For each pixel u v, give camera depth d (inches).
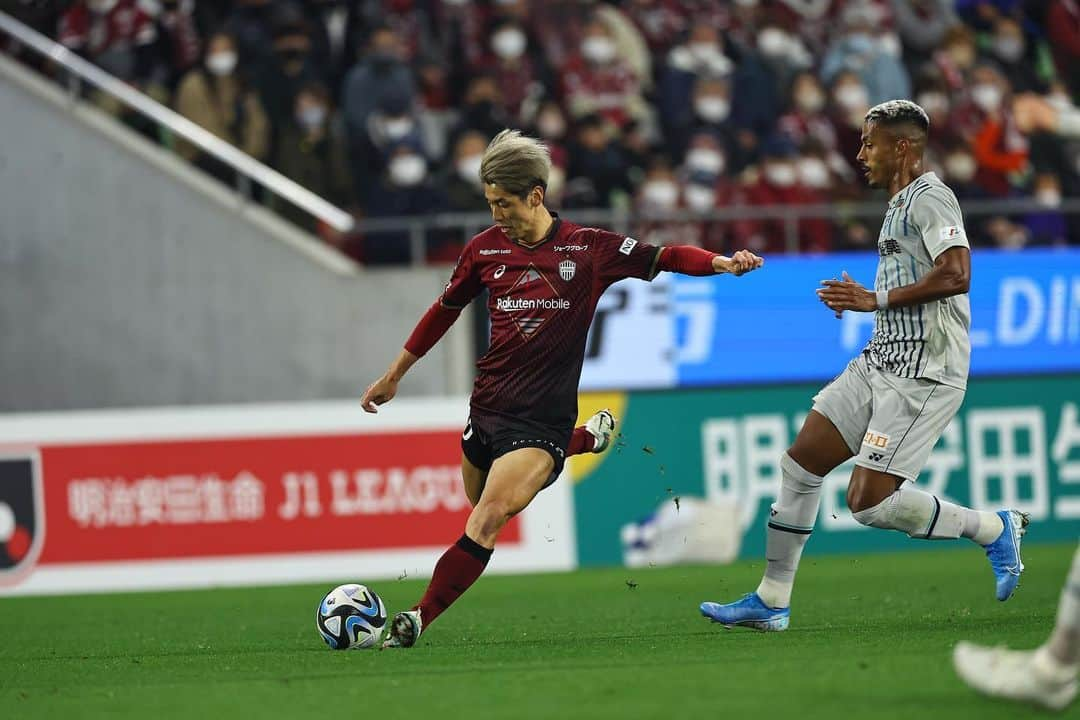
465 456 903.7
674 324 1782.7
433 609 876.0
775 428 1786.4
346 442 1678.2
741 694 643.5
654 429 1761.8
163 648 1014.4
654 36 2261.3
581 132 2046.0
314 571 1669.5
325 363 1875.0
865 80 2260.1
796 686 661.3
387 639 889.5
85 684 785.6
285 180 1913.1
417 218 1943.9
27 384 1888.5
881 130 910.4
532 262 859.4
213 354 1883.6
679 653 824.3
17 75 1897.1
